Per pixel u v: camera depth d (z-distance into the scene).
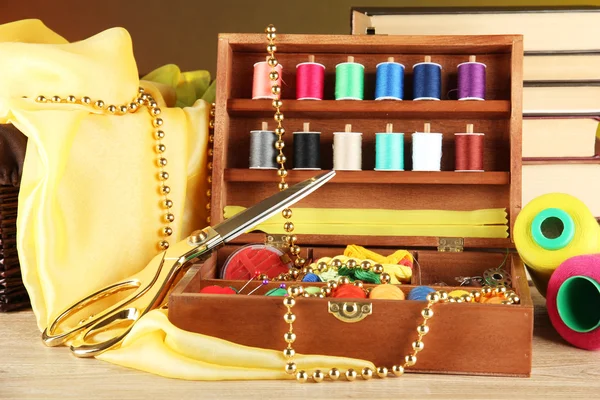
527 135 1.86
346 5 2.44
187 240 1.33
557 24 1.84
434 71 1.58
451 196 1.64
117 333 1.31
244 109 1.60
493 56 1.65
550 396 1.05
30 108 1.42
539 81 1.85
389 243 1.60
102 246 1.43
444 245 1.59
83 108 1.46
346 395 1.06
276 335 1.16
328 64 1.68
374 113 1.62
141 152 1.51
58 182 1.38
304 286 1.34
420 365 1.14
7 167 1.44
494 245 1.58
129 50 1.54
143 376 1.14
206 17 2.44
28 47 1.46
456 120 1.67
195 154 1.63
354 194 1.66
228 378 1.11
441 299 1.13
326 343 1.15
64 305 1.36
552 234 1.42
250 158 1.61
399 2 2.42
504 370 1.13
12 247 1.49
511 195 1.56
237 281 1.38
